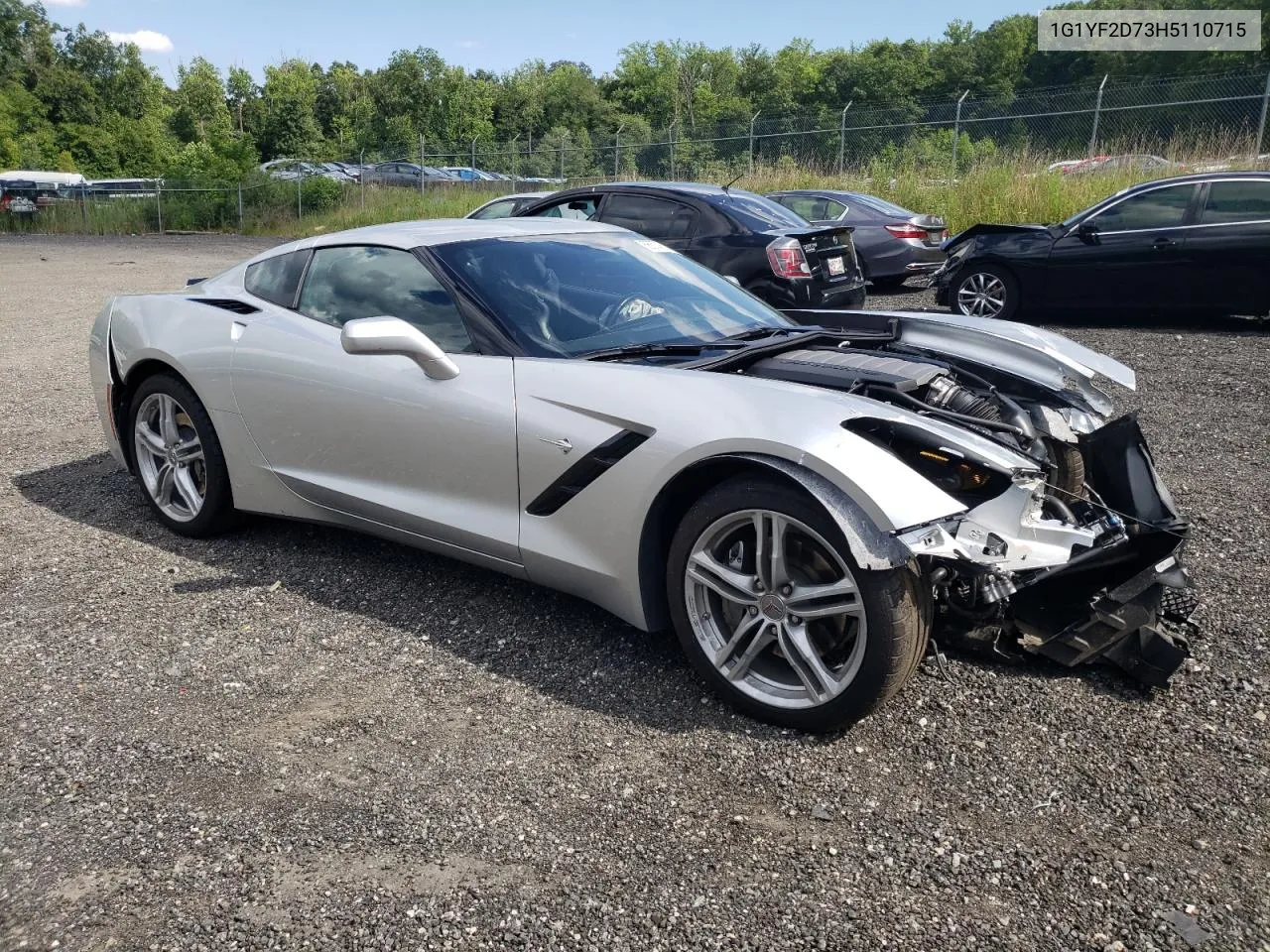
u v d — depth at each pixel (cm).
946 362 354
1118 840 219
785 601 260
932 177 1739
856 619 250
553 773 249
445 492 329
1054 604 288
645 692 288
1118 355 798
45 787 244
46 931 196
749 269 807
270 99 8019
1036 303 998
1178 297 920
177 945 193
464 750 260
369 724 273
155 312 424
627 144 2536
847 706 252
